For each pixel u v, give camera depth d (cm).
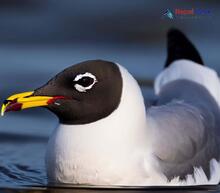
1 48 2300
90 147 1227
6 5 2603
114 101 1234
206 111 1451
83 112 1230
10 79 2023
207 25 2405
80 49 2295
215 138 1426
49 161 1262
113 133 1230
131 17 2488
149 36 2398
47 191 1242
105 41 2375
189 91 1514
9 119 1812
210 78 1573
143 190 1231
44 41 2367
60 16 2528
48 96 1234
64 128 1245
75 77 1233
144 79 2011
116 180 1234
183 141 1308
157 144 1266
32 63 2161
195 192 1261
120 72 1250
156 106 1391
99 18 2500
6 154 1545
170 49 1650
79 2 2609
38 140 1661
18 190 1252
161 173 1252
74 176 1242
